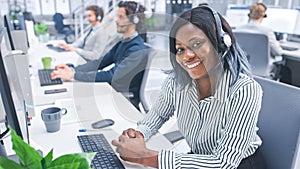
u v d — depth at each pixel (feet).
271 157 3.88
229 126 3.33
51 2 13.64
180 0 10.58
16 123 2.79
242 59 3.52
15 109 2.83
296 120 3.61
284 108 3.75
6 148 2.65
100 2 10.84
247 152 3.59
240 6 12.37
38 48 10.46
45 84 6.22
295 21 11.09
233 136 3.27
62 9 13.83
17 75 3.99
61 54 9.62
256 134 3.88
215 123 3.46
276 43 10.30
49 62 7.67
